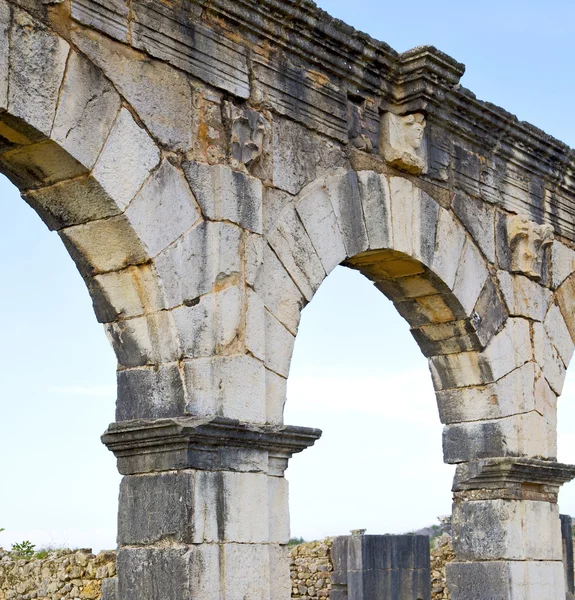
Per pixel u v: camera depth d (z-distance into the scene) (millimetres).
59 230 9117
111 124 8711
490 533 12547
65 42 8406
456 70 11797
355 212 10953
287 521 9539
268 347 9805
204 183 9406
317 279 10391
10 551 21062
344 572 19375
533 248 13359
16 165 8672
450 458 12930
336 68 10883
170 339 9016
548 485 13172
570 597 18328
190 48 9453
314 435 9734
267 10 9984
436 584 21062
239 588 8914
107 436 9070
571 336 14172
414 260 11703
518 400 12992
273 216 10023
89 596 17750
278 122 10250
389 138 11523
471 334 12531
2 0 7973
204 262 9328
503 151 13125
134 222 8797
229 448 9047
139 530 8914
